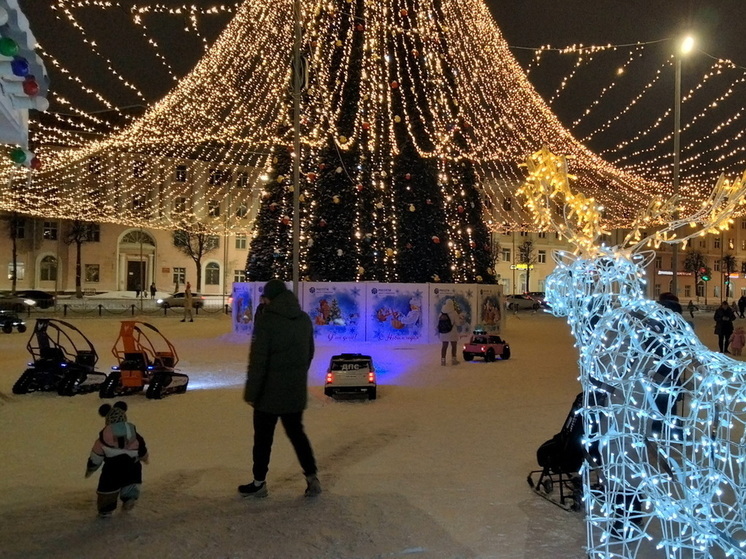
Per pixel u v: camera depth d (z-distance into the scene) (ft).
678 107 53.36
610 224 77.05
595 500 14.10
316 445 23.03
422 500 16.99
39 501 16.78
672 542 12.17
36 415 28.04
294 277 39.09
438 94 68.69
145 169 120.57
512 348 62.39
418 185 67.56
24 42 13.33
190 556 13.33
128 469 15.71
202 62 59.47
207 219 160.04
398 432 25.20
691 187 77.46
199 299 140.46
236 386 36.68
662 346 13.21
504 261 204.85
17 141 16.85
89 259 173.99
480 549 13.82
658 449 12.37
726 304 59.36
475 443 23.36
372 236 66.90
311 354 17.95
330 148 65.87
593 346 13.38
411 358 52.70
